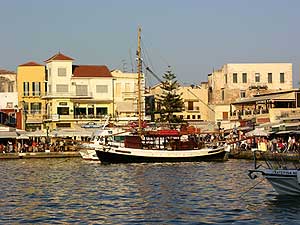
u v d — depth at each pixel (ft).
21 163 273.13
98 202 137.80
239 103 383.04
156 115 426.51
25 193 155.53
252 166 233.14
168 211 123.75
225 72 422.82
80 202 138.00
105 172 218.38
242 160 272.10
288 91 339.36
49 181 187.32
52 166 251.60
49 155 313.32
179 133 271.69
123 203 135.95
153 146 270.26
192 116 440.86
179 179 188.03
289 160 200.95
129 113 408.67
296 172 132.67
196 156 266.36
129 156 261.03
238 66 417.28
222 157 270.87
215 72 436.76
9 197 147.43
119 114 407.64
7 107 404.16
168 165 249.14
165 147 270.46
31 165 258.98
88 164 260.42
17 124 391.45
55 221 113.80
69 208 129.08
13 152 314.76
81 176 203.72
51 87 403.75
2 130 338.95
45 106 409.28
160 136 270.26
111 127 310.24
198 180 183.73
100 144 264.52
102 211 124.88
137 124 313.12
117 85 414.82
